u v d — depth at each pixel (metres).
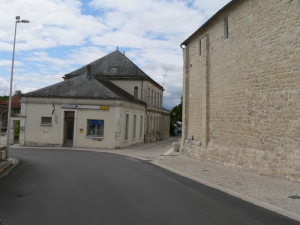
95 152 22.38
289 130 10.44
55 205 6.69
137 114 31.44
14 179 10.06
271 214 6.39
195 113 18.86
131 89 34.78
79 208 6.46
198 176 11.36
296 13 10.25
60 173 11.45
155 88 40.44
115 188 8.70
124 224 5.44
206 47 16.94
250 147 12.64
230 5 14.10
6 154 15.42
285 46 10.73
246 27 13.09
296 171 9.92
